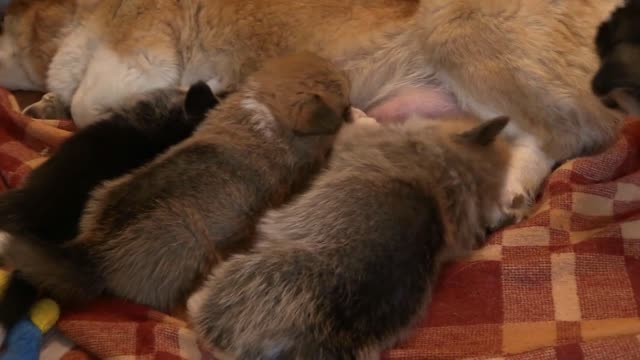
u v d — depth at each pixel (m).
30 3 0.99
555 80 0.85
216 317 0.73
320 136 0.83
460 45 0.87
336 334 0.72
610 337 0.73
